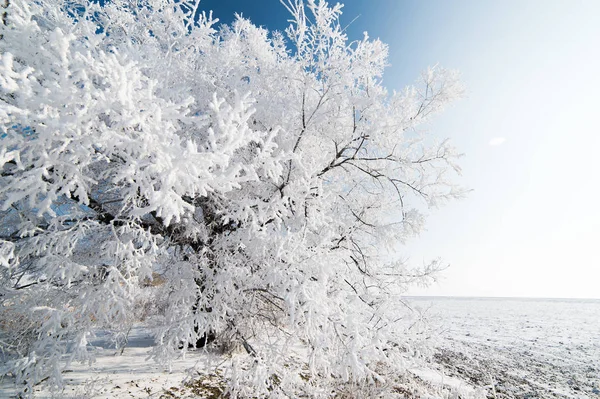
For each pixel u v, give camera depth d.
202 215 4.69
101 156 1.99
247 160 3.73
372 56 3.94
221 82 4.19
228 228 4.49
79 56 1.73
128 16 4.16
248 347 3.68
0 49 1.96
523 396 7.50
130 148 1.90
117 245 2.83
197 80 4.01
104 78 1.95
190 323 3.25
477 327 20.80
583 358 11.93
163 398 3.82
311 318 2.83
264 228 3.17
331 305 3.26
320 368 3.75
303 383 3.76
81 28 2.56
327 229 3.75
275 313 4.45
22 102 1.60
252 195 4.00
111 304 2.93
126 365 4.75
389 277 5.10
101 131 1.84
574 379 9.19
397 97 3.87
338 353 3.22
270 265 3.10
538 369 10.17
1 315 3.27
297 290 2.74
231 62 4.41
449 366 9.38
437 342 4.85
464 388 5.21
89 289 2.88
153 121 1.88
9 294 3.13
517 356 11.91
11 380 3.43
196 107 3.81
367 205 4.98
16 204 2.84
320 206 3.71
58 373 2.62
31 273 3.65
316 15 3.73
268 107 3.88
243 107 2.10
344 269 3.79
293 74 3.90
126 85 1.83
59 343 2.71
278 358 3.62
